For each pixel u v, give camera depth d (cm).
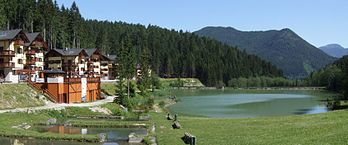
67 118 6312
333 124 3866
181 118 6397
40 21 14988
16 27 15150
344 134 3231
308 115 4988
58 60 12725
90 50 15150
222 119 5528
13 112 5888
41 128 5159
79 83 9012
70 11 18025
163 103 11988
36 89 8225
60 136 4275
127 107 8906
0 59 9331
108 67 17688
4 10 14262
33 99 7544
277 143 3294
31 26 14612
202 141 3812
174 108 10912
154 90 17300
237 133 4084
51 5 15938
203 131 4484
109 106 8038
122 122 5688
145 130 5131
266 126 4388
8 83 7800
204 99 15400
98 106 7675
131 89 11631
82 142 4141
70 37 17488
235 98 16225
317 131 3609
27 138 4291
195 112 9638
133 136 4244
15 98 7094
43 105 7450
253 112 9725
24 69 9731
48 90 8288
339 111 5059
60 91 8300
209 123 5147
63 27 15912
